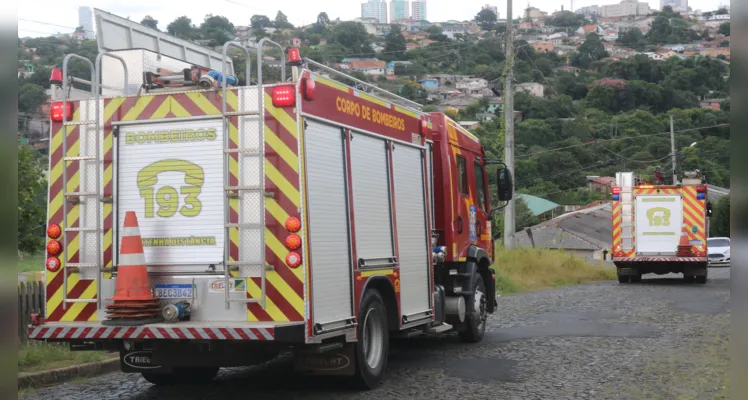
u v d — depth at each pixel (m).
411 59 84.50
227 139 7.71
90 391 9.09
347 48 83.31
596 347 11.88
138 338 7.54
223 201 7.67
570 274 29.56
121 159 8.05
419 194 10.56
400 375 9.84
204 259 7.74
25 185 11.12
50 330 7.82
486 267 13.45
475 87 74.69
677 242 27.03
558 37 150.75
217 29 85.75
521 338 13.06
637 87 71.81
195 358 8.06
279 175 7.55
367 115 9.11
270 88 7.63
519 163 56.75
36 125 17.30
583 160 57.91
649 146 57.88
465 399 8.41
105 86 8.75
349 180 8.55
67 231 8.15
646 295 21.55
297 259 7.45
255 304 7.56
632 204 27.39
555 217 62.62
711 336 12.88
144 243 7.90
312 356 8.58
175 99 7.92
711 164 57.75
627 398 8.41
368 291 8.94
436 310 11.04
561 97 65.81
